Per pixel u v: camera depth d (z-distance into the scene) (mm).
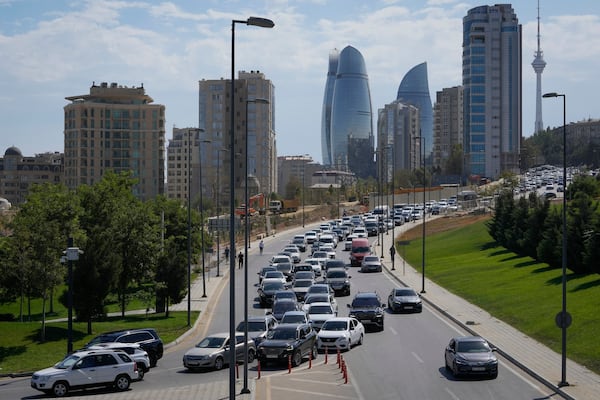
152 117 191375
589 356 35781
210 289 73875
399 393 29938
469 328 46406
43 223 48250
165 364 39594
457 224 121250
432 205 156375
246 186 38438
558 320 30641
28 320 57250
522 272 66500
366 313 46750
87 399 30984
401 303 55188
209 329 51438
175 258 58594
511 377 33094
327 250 95875
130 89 194125
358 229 118812
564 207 33375
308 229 147375
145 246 58500
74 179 190000
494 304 54656
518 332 44594
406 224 135500
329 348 40688
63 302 51594
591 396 28234
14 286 53344
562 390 29406
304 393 30188
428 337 44656
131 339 39031
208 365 36938
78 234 54750
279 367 37219
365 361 37562
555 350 38531
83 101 191250
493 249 87688
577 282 55000
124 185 75062
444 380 32531
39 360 41000
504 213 86562
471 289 63625
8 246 50438
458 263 82000
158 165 192125
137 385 33781
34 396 32188
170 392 31719
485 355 33000
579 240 57938
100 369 32688
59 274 46500
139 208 61969
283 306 50125
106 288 49031
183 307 62594
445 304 57938
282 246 115438
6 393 33188
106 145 189875
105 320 56375
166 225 82688
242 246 117125
